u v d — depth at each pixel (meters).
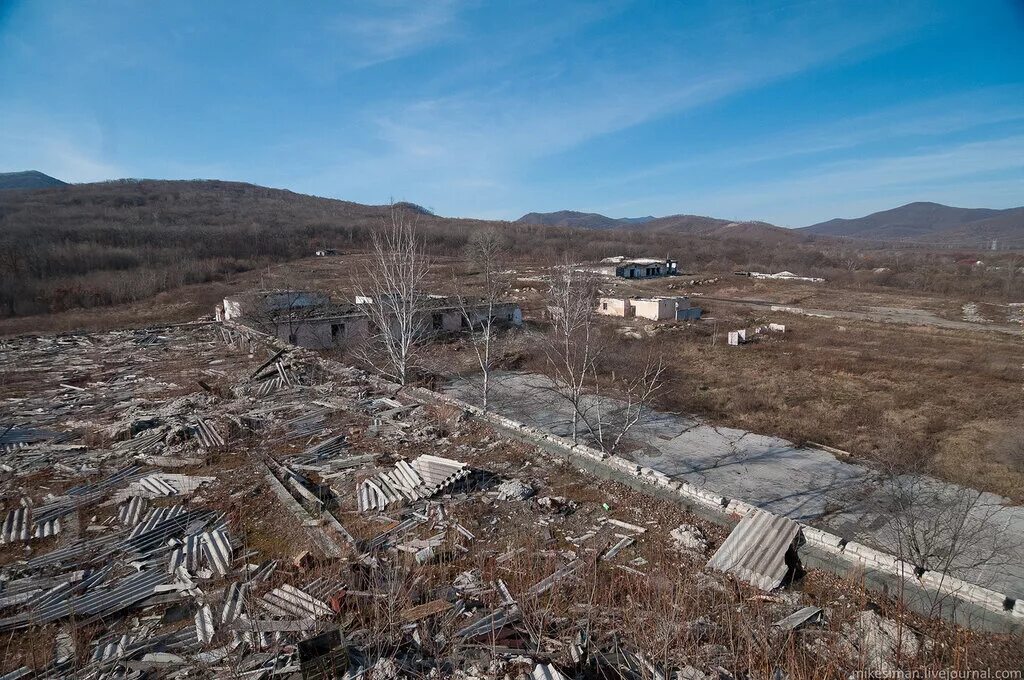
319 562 5.59
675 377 20.67
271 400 10.97
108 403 10.93
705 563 5.49
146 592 5.12
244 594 5.06
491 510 6.66
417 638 4.41
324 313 22.50
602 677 3.95
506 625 4.59
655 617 4.57
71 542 6.02
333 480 7.52
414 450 8.50
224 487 7.30
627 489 7.12
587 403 17.27
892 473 12.32
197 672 4.11
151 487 7.21
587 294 23.03
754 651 4.16
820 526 10.26
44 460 8.11
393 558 5.66
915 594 4.85
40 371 13.54
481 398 17.58
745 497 11.52
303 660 3.91
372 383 12.08
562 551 5.79
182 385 12.24
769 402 17.84
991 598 4.63
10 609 4.87
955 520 9.74
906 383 19.95
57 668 4.18
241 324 19.42
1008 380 20.16
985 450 13.72
